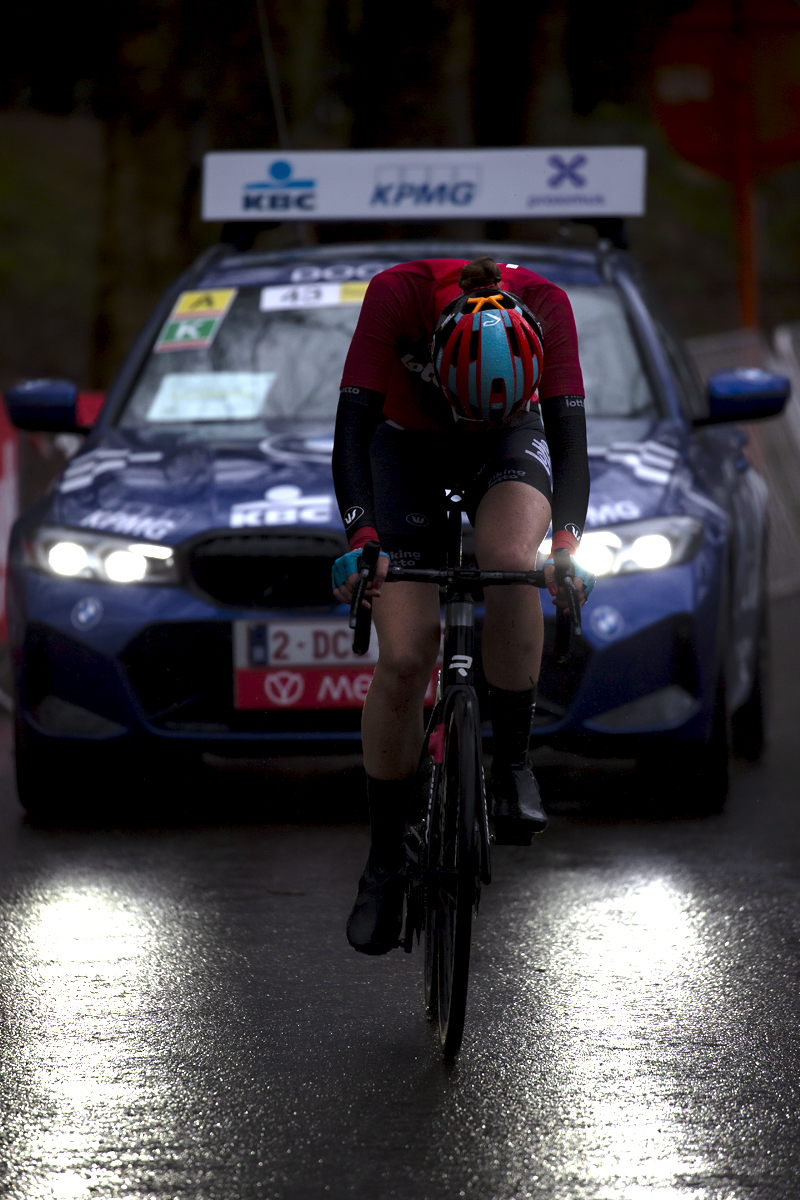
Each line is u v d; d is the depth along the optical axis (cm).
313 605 1767
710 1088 1060
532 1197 900
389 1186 915
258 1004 1238
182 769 2178
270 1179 926
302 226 2662
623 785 2019
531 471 1214
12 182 9056
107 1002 1241
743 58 4762
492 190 2489
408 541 1211
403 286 1199
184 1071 1096
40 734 1794
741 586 1984
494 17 4106
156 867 1650
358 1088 1064
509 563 1159
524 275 1227
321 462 1900
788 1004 1226
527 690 1198
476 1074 1088
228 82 3809
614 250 2423
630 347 2133
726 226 9200
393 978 1305
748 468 2270
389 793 1226
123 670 1764
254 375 2130
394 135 4031
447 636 1191
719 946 1371
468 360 1095
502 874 1608
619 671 1730
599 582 1742
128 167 3772
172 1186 916
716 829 1791
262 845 1745
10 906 1510
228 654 1761
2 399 2831
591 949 1363
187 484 1862
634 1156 953
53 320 7844
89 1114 1022
